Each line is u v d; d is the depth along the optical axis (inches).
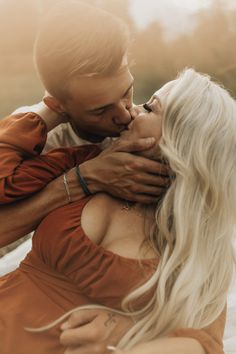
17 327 64.0
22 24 240.1
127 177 63.8
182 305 61.4
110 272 61.3
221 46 246.7
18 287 66.1
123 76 62.8
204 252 62.9
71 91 62.9
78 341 61.0
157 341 59.5
